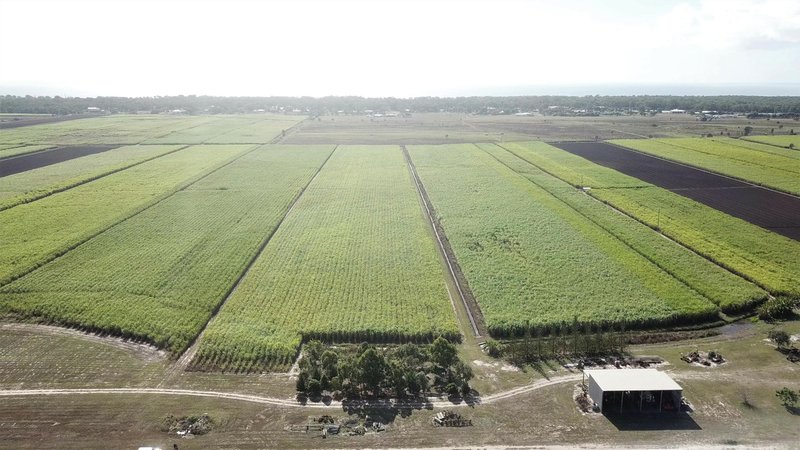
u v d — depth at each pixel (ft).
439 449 124.77
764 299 197.16
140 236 265.95
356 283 215.10
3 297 200.23
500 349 166.61
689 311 186.70
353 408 140.67
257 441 127.75
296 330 178.19
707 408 138.21
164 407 140.46
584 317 184.14
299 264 234.58
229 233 271.49
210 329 179.01
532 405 140.77
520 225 284.20
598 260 233.55
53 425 133.28
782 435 127.44
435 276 222.28
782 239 254.27
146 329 178.19
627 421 133.69
